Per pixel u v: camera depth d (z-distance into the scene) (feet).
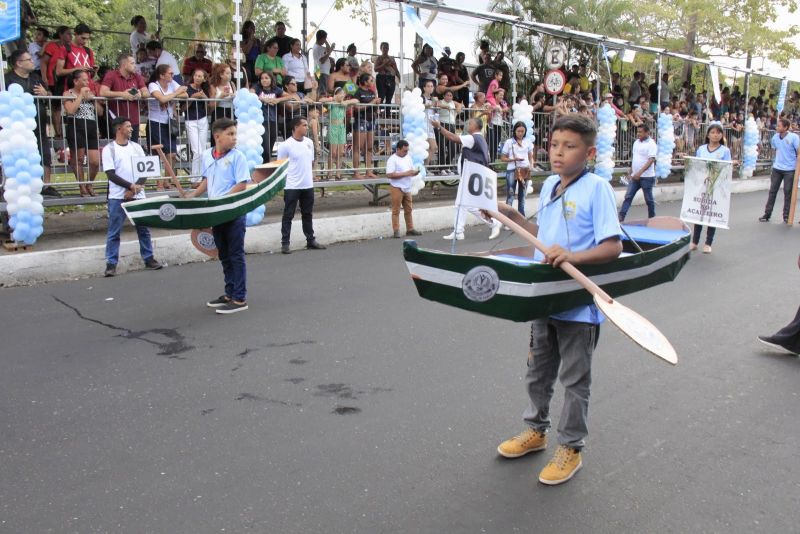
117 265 26.50
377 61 45.62
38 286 24.12
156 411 14.08
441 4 39.09
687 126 64.44
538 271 10.52
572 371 11.27
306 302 22.40
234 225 20.81
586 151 10.87
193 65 37.04
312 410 14.17
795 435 13.29
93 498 10.81
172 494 10.93
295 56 40.78
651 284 12.41
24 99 24.84
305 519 10.27
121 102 30.37
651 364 17.01
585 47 63.67
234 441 12.77
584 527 10.16
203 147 32.73
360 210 37.81
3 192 26.48
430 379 15.89
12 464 11.87
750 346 18.60
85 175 30.14
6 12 24.40
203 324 19.97
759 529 10.16
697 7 78.84
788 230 39.09
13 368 16.43
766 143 77.97
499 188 50.34
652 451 12.57
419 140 37.47
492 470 11.82
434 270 10.98
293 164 30.25
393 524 10.18
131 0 87.25
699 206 31.32
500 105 45.91
